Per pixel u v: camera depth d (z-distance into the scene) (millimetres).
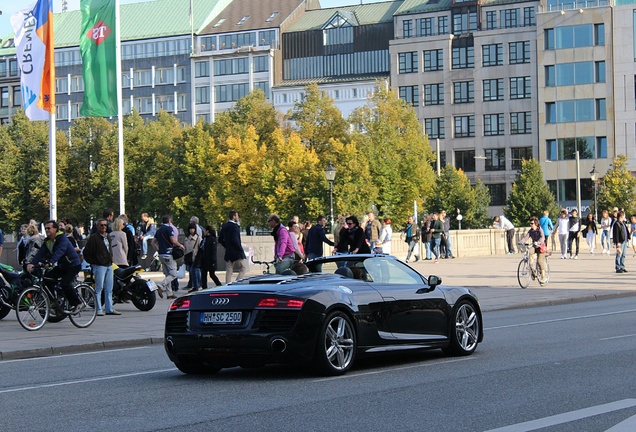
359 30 134000
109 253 23219
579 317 21641
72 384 12484
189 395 11234
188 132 92750
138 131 96250
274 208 83312
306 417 9477
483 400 10312
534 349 15312
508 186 124062
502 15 124938
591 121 118625
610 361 13484
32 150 97375
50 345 17219
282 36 138375
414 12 129375
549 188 117750
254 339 12047
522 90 123250
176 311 12742
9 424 9516
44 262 20688
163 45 143000
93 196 96375
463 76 126125
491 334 18156
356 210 80000
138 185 95375
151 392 11570
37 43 36625
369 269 13859
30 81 36688
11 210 96562
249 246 43812
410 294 13781
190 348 12461
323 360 12266
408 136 85250
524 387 11203
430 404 10117
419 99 128375
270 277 13461
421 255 52969
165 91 142625
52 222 20688
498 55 124375
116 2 39438
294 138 83750
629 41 116812
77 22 149625
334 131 86562
